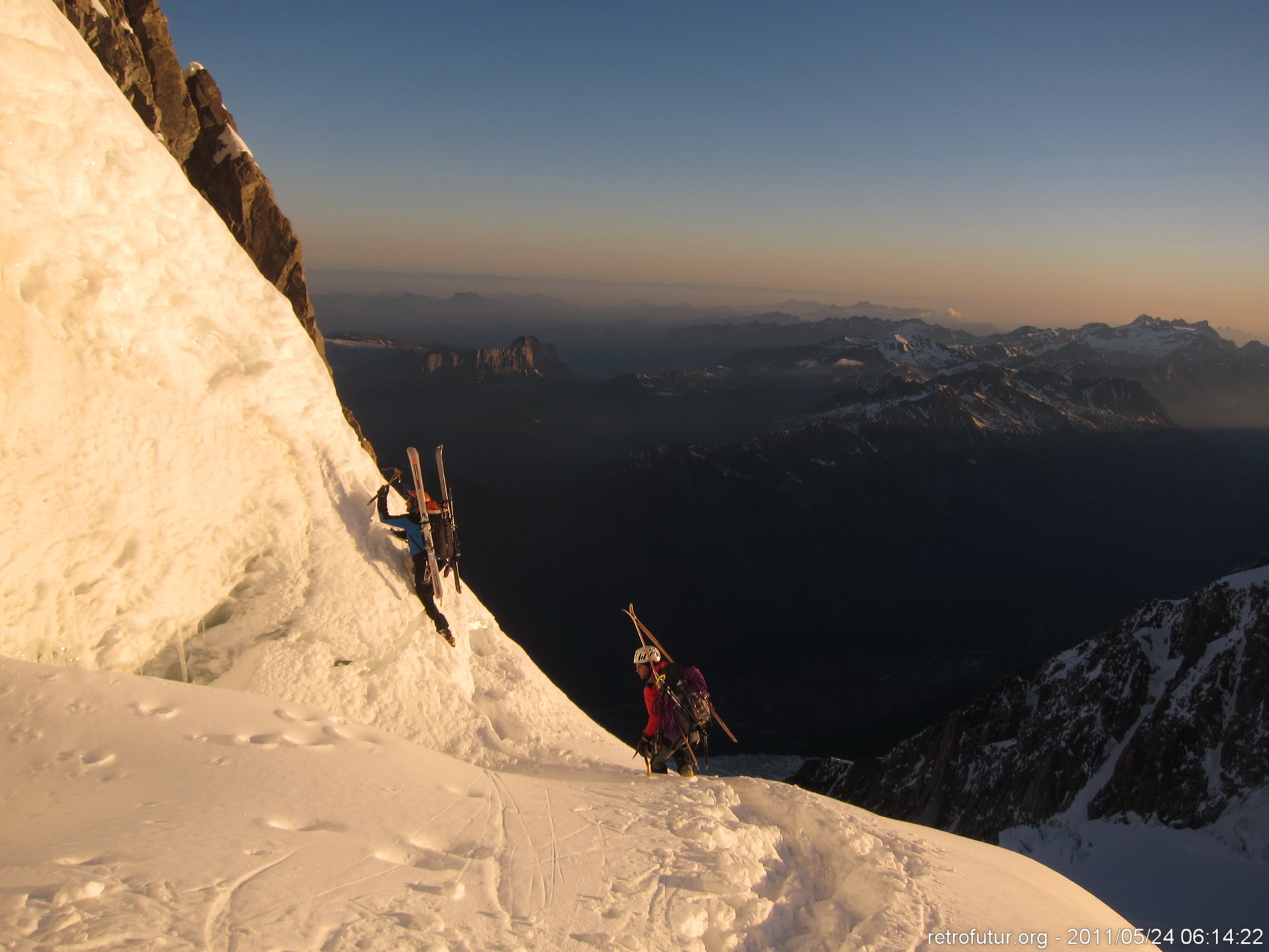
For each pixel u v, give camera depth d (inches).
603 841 192.2
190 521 270.5
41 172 242.8
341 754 203.0
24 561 219.5
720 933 168.6
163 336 276.2
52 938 109.0
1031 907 212.4
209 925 122.2
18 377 223.0
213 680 270.1
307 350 342.6
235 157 510.3
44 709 187.2
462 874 161.9
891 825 263.3
